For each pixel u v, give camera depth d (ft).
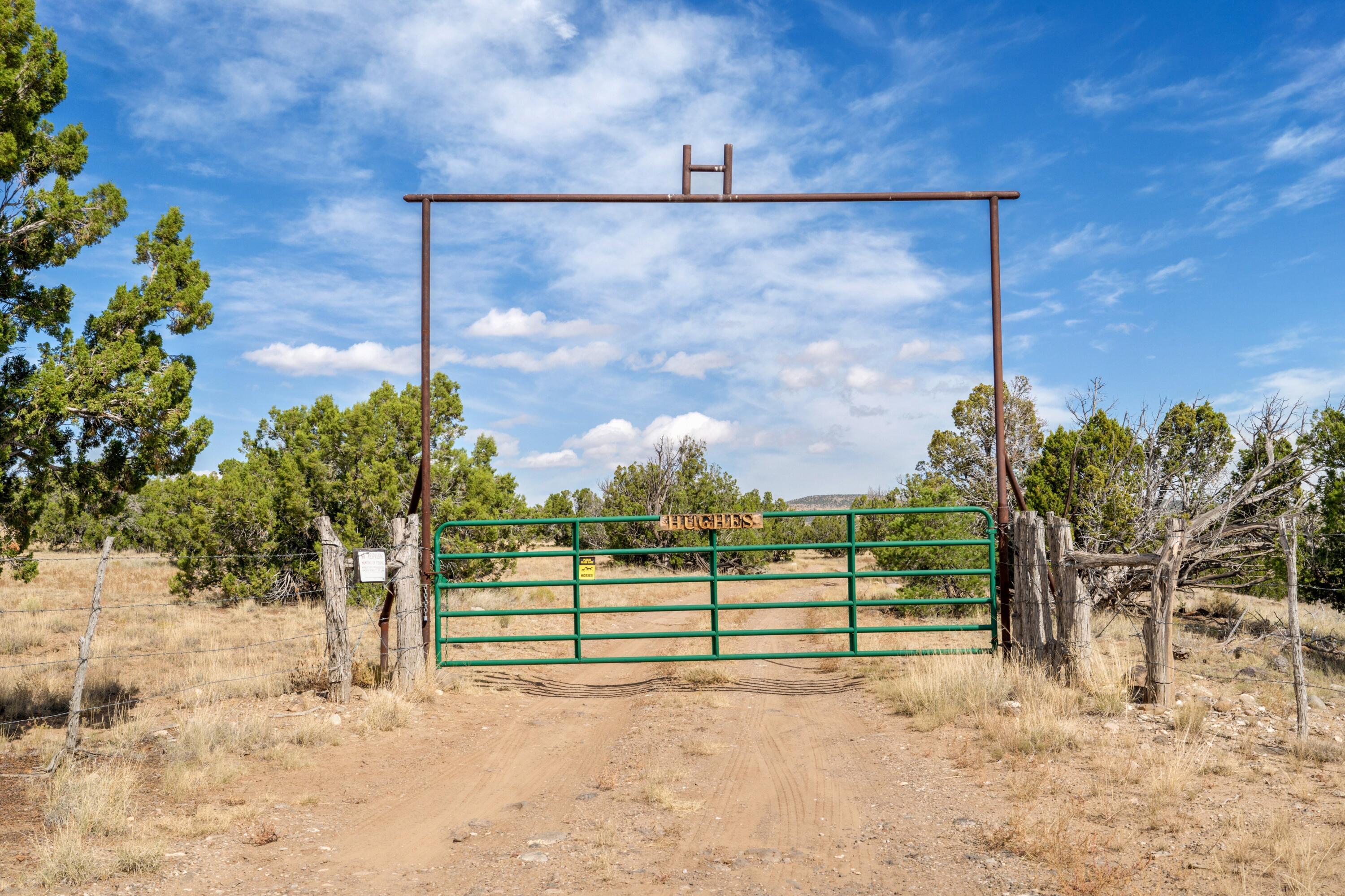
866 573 36.91
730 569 116.98
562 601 76.59
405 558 35.50
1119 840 16.93
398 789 23.56
